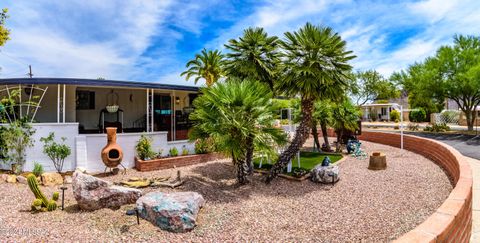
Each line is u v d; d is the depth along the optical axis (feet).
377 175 25.29
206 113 20.53
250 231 13.73
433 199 18.28
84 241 12.25
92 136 27.94
